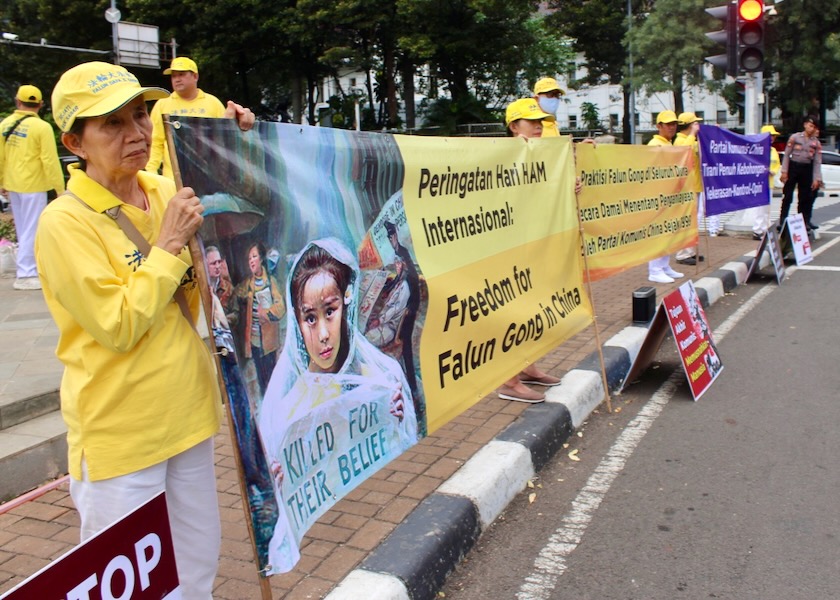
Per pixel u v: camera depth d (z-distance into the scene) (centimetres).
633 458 443
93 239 204
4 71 3003
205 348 235
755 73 1145
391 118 3669
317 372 282
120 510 212
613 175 674
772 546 338
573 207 543
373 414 317
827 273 1010
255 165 253
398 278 338
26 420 433
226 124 240
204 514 238
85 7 3325
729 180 1023
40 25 3678
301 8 3225
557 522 368
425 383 358
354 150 311
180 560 238
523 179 468
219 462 414
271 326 258
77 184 211
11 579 302
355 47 3569
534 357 468
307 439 274
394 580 288
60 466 407
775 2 1119
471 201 407
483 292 414
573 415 489
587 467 433
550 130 719
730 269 958
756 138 1108
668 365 625
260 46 3559
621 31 4503
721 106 5478
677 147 845
